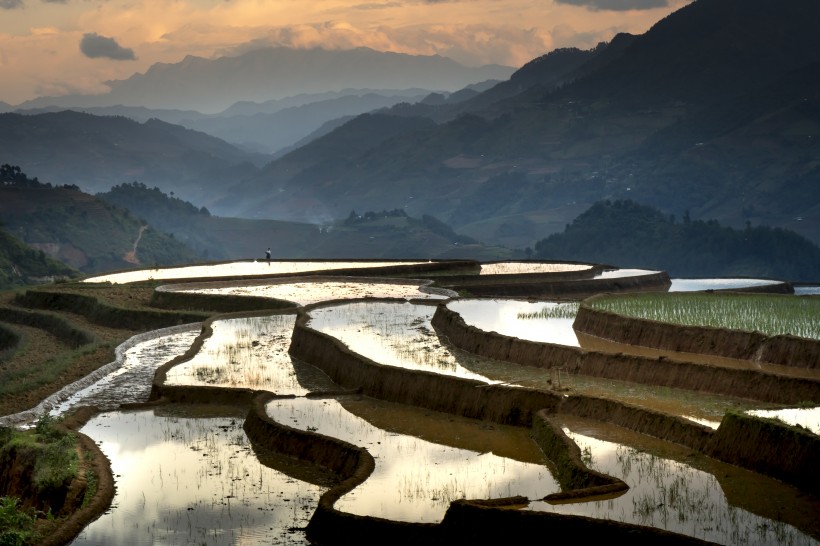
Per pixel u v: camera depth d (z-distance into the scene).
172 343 45.81
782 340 33.06
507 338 36.22
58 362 41.75
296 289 63.62
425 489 21.61
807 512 18.56
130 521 21.59
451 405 29.80
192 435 28.66
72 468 24.19
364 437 26.73
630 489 20.05
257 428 28.16
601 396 28.70
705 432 23.27
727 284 68.62
